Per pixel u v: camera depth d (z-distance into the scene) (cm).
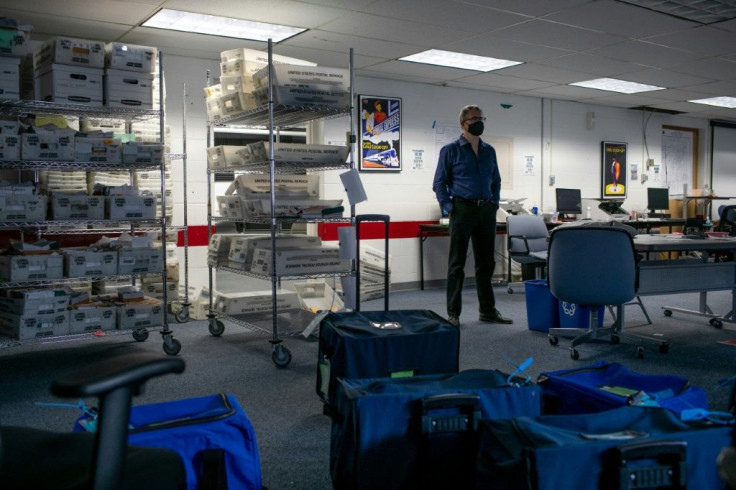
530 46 557
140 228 526
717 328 470
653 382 187
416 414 162
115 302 406
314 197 414
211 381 334
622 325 403
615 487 126
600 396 173
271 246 373
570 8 454
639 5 451
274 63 367
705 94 797
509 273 681
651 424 144
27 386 331
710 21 491
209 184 466
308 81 375
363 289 612
